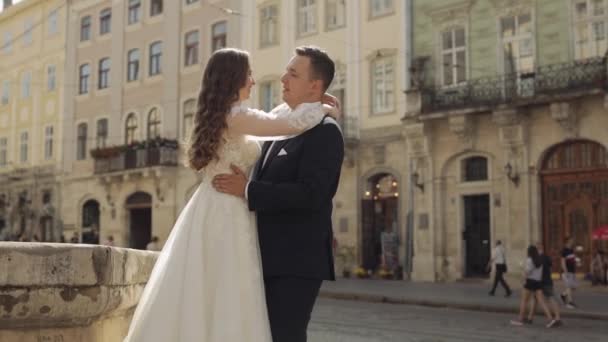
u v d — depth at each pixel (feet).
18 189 138.10
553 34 73.92
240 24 104.12
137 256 11.13
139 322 9.48
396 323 44.96
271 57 99.86
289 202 9.96
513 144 74.90
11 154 142.00
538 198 73.77
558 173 72.90
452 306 57.98
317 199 10.10
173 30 112.98
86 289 9.18
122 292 10.37
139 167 110.83
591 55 71.36
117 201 117.50
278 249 10.17
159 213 110.22
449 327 43.39
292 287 10.12
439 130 81.35
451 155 80.07
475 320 48.06
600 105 69.36
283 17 98.73
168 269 9.65
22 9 140.67
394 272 83.97
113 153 116.06
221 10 106.52
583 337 39.96
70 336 9.35
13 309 8.61
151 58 117.08
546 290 45.98
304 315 10.20
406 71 85.25
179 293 9.48
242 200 10.12
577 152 71.97
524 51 76.13
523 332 41.88
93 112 125.29
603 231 67.87
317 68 10.80
